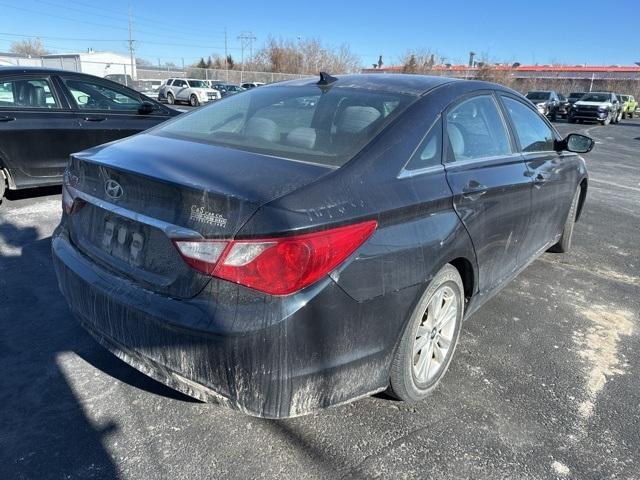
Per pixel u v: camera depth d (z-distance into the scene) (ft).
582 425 8.16
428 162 8.12
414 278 7.24
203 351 6.24
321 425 7.84
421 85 9.43
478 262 9.14
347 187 6.73
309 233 6.02
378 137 7.69
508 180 9.93
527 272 14.84
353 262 6.42
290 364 6.13
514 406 8.55
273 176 6.67
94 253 7.84
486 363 9.84
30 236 15.61
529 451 7.52
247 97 10.22
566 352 10.43
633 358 10.36
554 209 13.26
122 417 7.90
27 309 11.09
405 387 7.85
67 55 164.96
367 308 6.64
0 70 18.29
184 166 7.08
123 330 7.01
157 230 6.77
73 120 19.44
